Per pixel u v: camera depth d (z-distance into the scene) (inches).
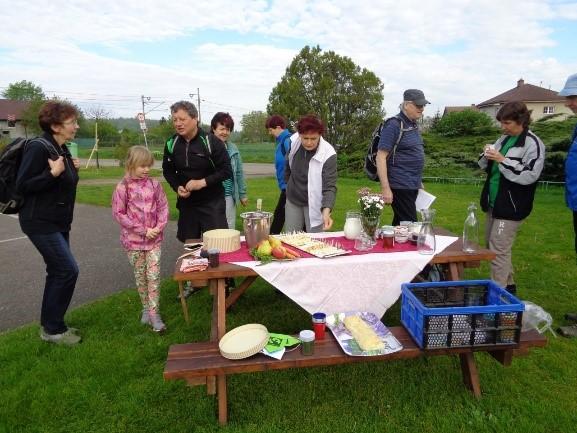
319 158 139.8
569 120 547.8
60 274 122.8
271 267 100.7
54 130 116.9
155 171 764.0
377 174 160.9
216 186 150.2
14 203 114.2
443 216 319.9
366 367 112.3
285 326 138.6
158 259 134.4
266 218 117.8
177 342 127.6
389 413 95.0
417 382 106.7
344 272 103.7
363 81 865.5
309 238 126.2
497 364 113.0
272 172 837.2
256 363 85.5
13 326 144.1
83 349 123.0
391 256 108.5
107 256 227.5
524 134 127.7
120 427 92.3
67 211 121.9
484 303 105.1
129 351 121.6
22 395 102.1
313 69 872.9
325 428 90.4
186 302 157.8
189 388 104.9
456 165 574.9
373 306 107.2
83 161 1128.8
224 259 108.3
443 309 86.9
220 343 91.4
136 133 1566.2
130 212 130.9
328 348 91.1
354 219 127.3
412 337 94.7
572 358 115.5
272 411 96.1
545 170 467.5
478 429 88.9
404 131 144.6
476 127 700.0
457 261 111.0
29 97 2458.2
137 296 163.3
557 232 257.6
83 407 98.7
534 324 127.2
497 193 133.8
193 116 137.8
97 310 150.6
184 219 152.4
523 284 169.8
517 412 93.7
